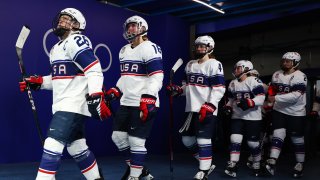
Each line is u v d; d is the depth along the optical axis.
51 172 2.10
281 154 7.38
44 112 4.90
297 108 4.35
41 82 2.70
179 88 3.77
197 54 3.55
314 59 7.48
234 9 6.60
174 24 6.79
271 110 4.63
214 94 3.37
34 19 4.84
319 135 7.54
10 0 4.60
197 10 6.64
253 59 8.32
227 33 7.90
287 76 4.47
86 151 2.44
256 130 4.30
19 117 4.64
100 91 2.12
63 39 2.38
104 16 5.77
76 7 5.35
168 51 6.61
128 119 2.95
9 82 4.56
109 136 5.71
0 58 4.49
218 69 3.42
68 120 2.16
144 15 6.64
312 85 7.60
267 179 4.00
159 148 6.40
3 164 4.42
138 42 2.99
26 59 4.73
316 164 5.67
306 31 7.50
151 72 2.81
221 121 7.81
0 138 4.45
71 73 2.23
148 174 3.39
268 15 6.89
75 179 3.46
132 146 2.87
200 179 3.32
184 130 3.64
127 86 2.92
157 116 6.39
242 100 4.14
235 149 4.24
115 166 4.54
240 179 3.93
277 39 7.92
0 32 4.50
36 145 4.79
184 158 5.89
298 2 6.21
